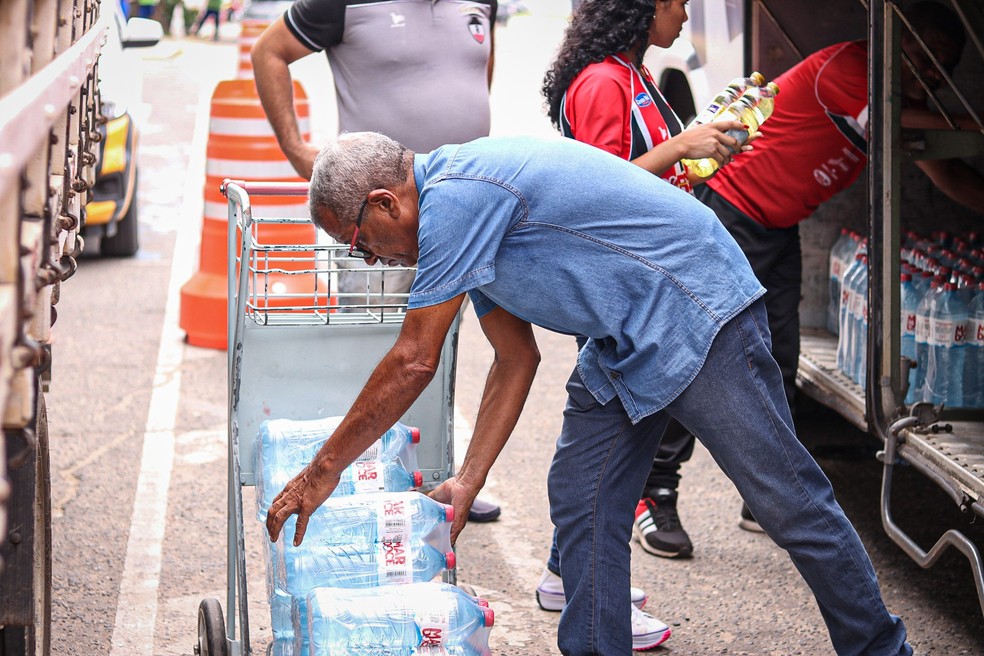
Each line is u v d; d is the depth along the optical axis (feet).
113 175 26.91
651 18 11.40
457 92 13.73
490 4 14.25
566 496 9.93
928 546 14.06
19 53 5.20
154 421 18.39
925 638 11.87
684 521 15.07
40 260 6.15
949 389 13.07
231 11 79.30
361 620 8.27
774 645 11.91
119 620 12.37
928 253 14.89
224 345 22.08
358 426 8.43
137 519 14.96
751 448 9.19
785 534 9.39
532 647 11.89
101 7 11.02
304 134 23.43
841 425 17.81
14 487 7.39
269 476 9.62
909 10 13.34
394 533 9.02
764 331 9.45
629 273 8.95
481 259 8.48
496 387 9.93
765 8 16.21
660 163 10.83
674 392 9.10
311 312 10.10
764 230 13.75
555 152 8.96
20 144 4.11
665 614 12.60
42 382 9.04
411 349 8.44
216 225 22.17
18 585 7.48
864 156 13.53
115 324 23.57
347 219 8.56
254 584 13.33
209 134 22.29
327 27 13.46
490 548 14.35
